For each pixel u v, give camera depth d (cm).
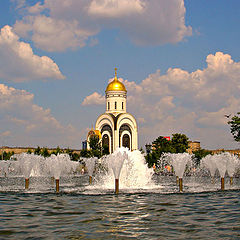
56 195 3009
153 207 2231
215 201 2534
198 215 1930
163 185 4119
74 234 1480
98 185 4184
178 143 9969
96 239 1398
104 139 12550
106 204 2383
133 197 2808
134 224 1680
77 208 2203
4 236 1456
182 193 3130
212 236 1445
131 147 12569
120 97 12700
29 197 2866
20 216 1928
